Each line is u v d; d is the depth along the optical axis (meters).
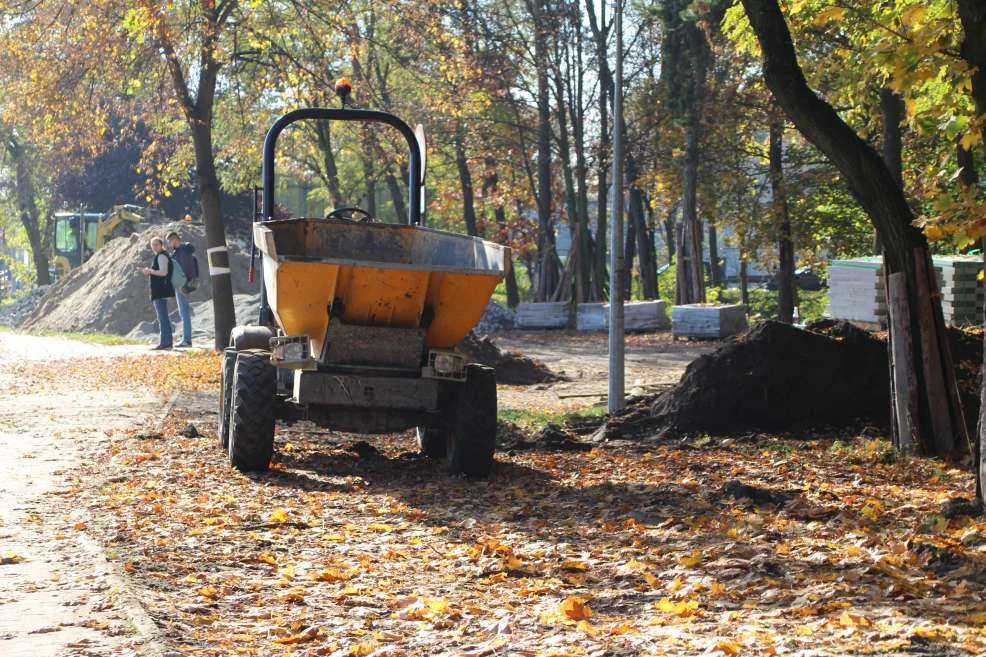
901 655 4.88
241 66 27.70
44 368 23.83
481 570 7.17
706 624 5.72
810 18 13.20
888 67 9.52
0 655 5.06
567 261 44.84
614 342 17.75
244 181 45.81
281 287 10.45
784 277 40.84
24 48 25.53
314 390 10.71
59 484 10.17
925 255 12.41
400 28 30.33
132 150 62.84
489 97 41.88
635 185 45.78
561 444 13.84
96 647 5.21
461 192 58.19
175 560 7.25
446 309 10.78
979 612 5.67
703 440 13.70
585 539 8.14
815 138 12.16
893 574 6.60
